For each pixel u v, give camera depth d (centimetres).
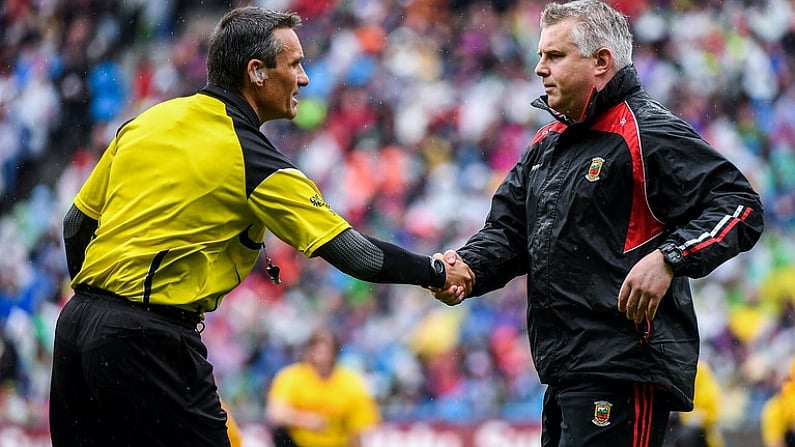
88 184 1535
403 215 4988
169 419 1430
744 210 1382
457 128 5262
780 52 5731
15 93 5988
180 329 1431
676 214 1419
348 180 5131
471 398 4184
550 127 1591
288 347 4459
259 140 1465
